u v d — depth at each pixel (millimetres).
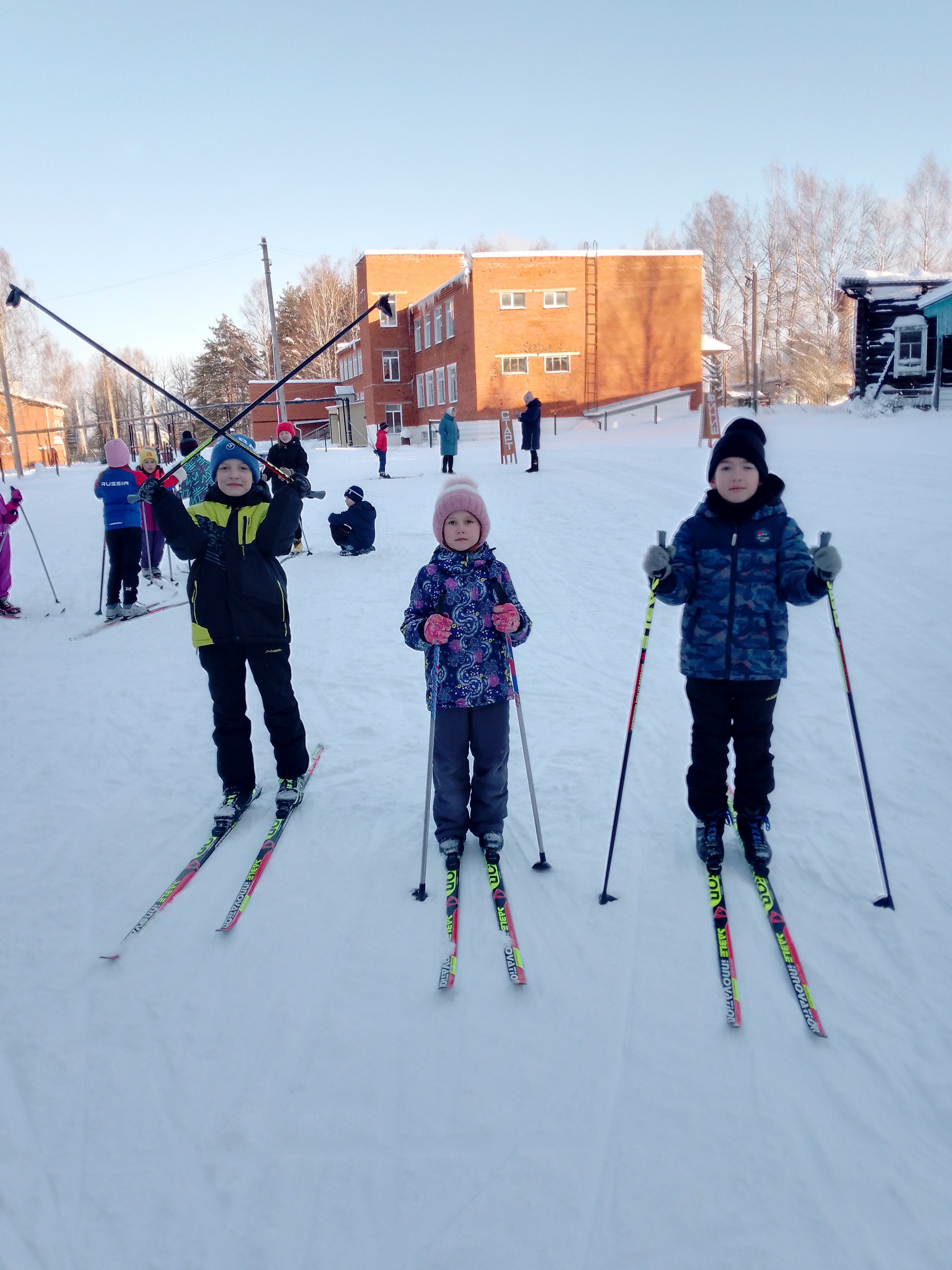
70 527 14641
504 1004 2395
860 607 5410
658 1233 1729
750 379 43938
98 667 6012
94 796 3865
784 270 47312
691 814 3381
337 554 9906
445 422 17438
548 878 2992
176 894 3012
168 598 8391
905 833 3104
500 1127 2002
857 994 2357
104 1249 1771
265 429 46469
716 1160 1883
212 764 4191
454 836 3133
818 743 3869
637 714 4434
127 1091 2168
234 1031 2352
